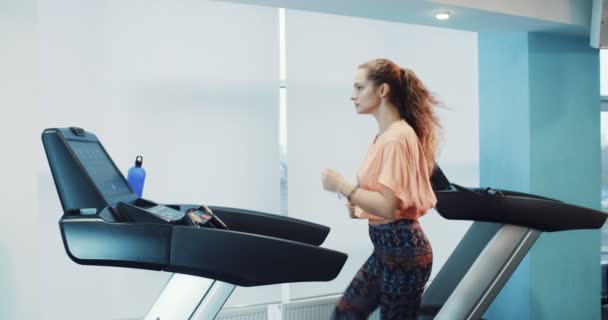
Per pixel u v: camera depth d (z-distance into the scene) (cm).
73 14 258
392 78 190
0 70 205
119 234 125
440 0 261
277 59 303
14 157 208
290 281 130
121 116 269
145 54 274
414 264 181
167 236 127
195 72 285
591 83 340
